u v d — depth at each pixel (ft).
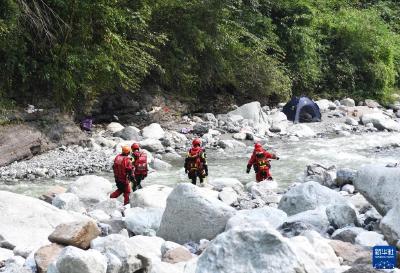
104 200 38.40
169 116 80.23
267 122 82.53
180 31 79.82
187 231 27.48
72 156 58.34
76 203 35.09
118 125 72.54
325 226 27.30
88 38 65.16
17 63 60.70
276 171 52.54
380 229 24.31
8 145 55.57
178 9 79.10
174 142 68.59
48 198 38.01
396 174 26.22
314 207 30.81
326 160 57.88
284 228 26.12
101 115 74.28
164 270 19.98
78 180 42.78
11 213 28.12
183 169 54.08
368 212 29.09
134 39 72.69
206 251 17.25
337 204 28.04
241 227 17.49
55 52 63.67
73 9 63.41
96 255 19.48
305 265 16.76
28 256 23.91
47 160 56.59
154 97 79.77
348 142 69.82
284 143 69.77
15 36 59.47
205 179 44.52
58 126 63.00
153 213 30.48
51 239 23.39
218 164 56.75
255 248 16.85
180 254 23.02
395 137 73.46
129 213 32.27
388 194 25.88
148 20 74.13
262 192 41.19
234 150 65.05
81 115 70.54
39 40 63.16
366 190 26.81
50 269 19.74
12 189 45.83
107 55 66.74
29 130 59.16
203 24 81.56
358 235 24.35
